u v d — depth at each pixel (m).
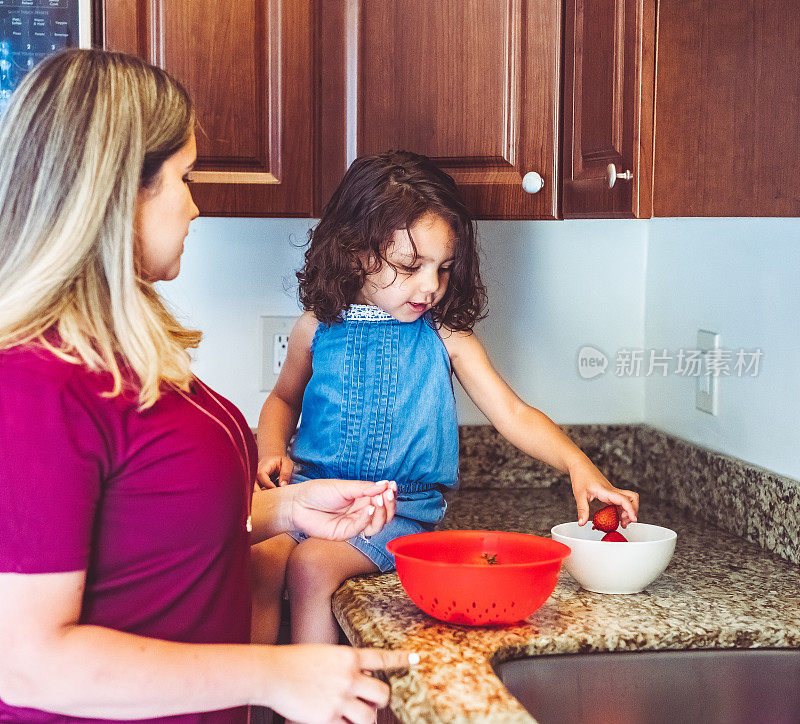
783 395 1.51
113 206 0.93
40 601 0.84
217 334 1.88
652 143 1.18
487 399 1.52
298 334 1.60
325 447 1.49
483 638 1.09
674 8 1.17
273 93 1.50
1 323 0.89
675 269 1.86
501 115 1.49
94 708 0.87
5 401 0.85
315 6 1.50
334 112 1.51
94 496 0.88
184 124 1.00
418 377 1.48
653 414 1.97
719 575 1.37
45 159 0.91
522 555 1.24
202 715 0.98
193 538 0.95
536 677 1.06
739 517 1.60
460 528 1.66
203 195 1.50
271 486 1.45
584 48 1.38
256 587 1.38
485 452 1.97
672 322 1.88
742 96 1.20
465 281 1.45
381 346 1.48
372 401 1.47
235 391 1.90
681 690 1.09
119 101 0.93
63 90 0.93
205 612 0.98
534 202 1.49
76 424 0.86
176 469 0.93
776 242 1.52
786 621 1.17
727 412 1.69
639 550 1.23
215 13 1.47
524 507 1.83
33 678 0.85
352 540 1.37
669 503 1.86
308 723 0.93
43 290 0.90
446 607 1.11
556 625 1.14
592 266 1.97
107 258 0.93
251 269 1.88
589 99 1.36
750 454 1.61
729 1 1.19
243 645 0.94
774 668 1.11
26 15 1.42
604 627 1.13
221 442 0.97
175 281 1.86
